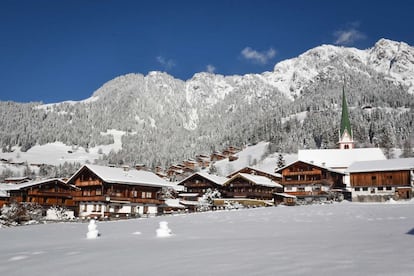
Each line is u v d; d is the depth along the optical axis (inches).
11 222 2352.4
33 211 2559.1
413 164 3080.7
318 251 583.5
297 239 798.5
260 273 439.2
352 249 590.2
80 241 1046.4
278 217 1695.4
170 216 2279.8
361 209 1868.8
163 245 800.9
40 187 3019.2
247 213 2039.9
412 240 687.1
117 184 2903.5
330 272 419.8
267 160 7224.4
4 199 3213.6
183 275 457.4
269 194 3777.1
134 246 809.5
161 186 3100.4
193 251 668.7
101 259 629.9
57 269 561.6
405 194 3004.4
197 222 1680.6
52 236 1331.2
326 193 3538.4
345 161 4274.1
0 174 7869.1
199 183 3924.7
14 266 620.7
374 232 900.6
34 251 826.8
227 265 504.1
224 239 894.4
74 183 3110.2
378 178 3157.0
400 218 1348.4
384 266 435.8
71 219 2490.2
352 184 3255.4
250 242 778.8
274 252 597.9
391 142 6889.8
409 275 382.9
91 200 2903.5
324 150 4446.4
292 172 3826.3
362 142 7308.1
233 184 3690.9
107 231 1444.4
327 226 1163.9
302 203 3129.9
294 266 469.1
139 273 488.1
